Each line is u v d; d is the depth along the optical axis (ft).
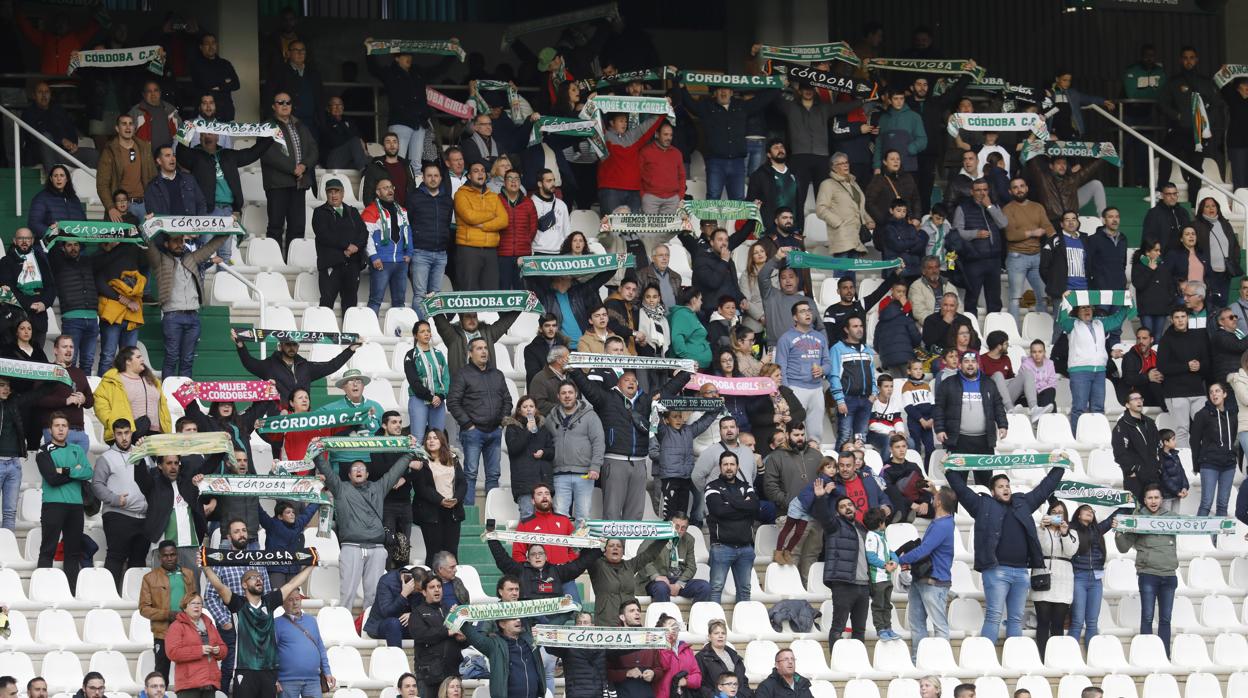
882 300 280.51
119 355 228.02
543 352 246.06
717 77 298.97
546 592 208.33
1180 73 334.03
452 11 351.05
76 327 240.94
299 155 279.90
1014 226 294.87
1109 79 365.81
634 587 215.10
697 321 256.32
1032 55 366.22
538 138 285.43
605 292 276.41
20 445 221.87
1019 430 270.87
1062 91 329.93
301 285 274.57
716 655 210.18
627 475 235.81
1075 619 237.45
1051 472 234.17
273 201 278.87
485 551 233.76
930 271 279.69
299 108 295.28
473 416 236.63
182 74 304.91
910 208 294.05
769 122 313.12
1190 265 295.89
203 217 244.83
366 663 213.05
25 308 237.66
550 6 355.36
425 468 221.87
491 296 239.91
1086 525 237.86
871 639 233.76
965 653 231.71
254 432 241.14
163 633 201.46
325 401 252.42
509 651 202.28
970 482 259.39
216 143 272.72
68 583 213.66
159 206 256.11
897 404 260.21
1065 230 291.99
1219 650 245.24
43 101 285.64
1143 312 291.17
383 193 268.41
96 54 279.90
